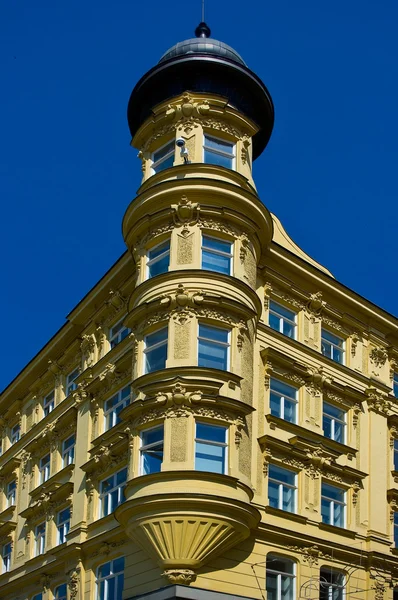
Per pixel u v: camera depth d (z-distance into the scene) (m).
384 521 38.41
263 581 31.72
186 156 35.97
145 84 38.31
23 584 42.69
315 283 39.66
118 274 40.66
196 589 29.45
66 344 46.06
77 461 40.41
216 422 31.55
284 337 37.09
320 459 36.06
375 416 40.47
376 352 42.12
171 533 29.55
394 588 37.56
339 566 35.25
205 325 33.12
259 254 37.09
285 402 36.50
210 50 38.91
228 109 37.25
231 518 29.91
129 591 32.22
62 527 40.81
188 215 34.66
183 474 29.97
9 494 49.91
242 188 35.38
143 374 33.47
